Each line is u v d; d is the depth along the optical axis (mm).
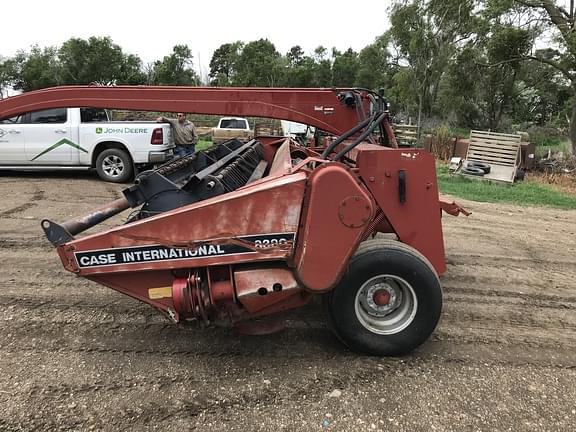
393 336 3139
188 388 2812
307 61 58594
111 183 9805
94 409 2596
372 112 4402
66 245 2857
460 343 3496
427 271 3045
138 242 2848
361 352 3199
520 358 3305
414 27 29906
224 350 3266
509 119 33031
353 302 3062
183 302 2891
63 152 9906
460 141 18234
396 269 3014
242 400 2711
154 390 2783
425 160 3260
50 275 4562
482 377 3031
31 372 2928
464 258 5691
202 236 2840
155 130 9852
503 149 13102
